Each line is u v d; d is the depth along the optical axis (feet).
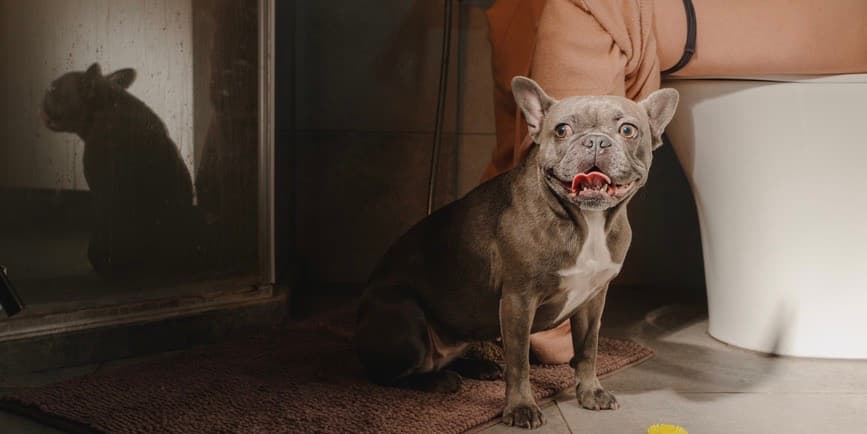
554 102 4.89
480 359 6.25
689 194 9.36
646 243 9.43
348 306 8.41
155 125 6.93
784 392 5.87
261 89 7.45
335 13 9.16
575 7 6.05
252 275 7.62
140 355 6.81
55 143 6.48
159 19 6.87
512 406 5.11
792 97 6.40
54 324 6.49
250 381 5.84
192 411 5.19
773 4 6.20
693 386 5.98
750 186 6.75
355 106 9.26
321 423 4.97
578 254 4.94
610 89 6.04
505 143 6.72
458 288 5.43
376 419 5.03
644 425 5.15
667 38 6.23
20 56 6.26
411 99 9.25
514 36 6.67
